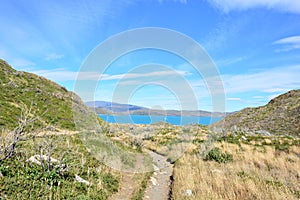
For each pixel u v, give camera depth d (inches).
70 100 1279.5
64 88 1579.7
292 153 549.0
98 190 265.9
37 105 971.9
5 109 732.0
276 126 1546.5
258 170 385.4
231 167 402.9
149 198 281.6
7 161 262.2
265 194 257.6
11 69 1406.3
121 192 294.4
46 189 224.8
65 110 1051.3
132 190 304.2
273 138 830.5
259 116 1951.3
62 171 273.6
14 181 220.2
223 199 248.8
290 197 251.1
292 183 312.5
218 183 297.6
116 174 355.3
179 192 276.5
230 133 910.4
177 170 395.5
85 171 315.6
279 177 341.1
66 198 223.3
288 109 1894.7
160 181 361.4
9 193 200.8
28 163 277.3
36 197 207.3
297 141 736.3
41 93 1192.2
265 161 458.0
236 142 742.5
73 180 271.4
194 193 275.1
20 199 198.1
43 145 314.0
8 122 604.7
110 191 282.2
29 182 229.0
